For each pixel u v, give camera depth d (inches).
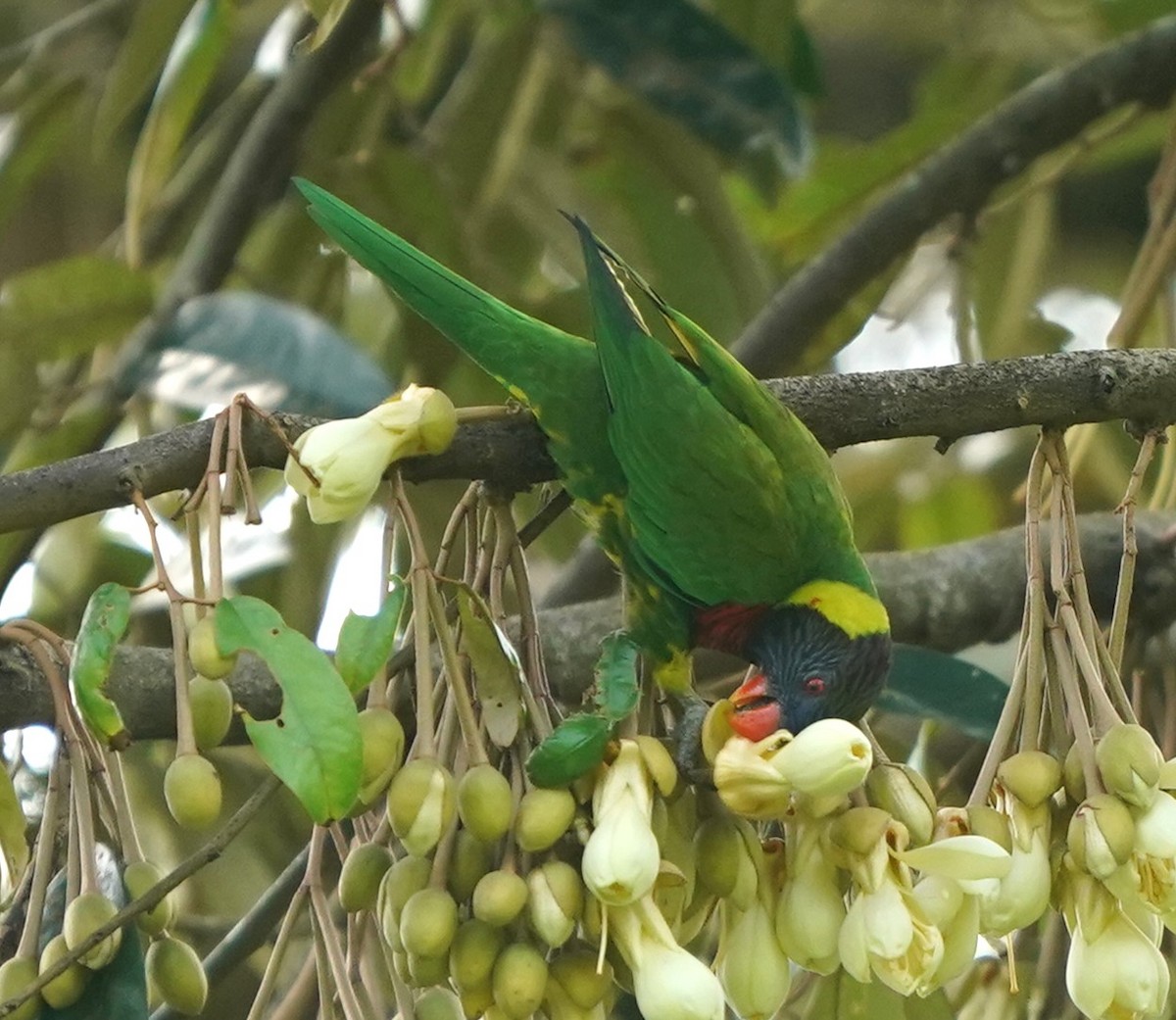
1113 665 174.9
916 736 327.0
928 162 328.5
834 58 511.8
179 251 368.8
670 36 297.6
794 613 232.7
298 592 299.1
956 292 330.3
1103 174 474.6
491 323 223.0
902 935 159.3
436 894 158.4
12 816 176.4
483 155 321.1
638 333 217.9
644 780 159.9
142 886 170.4
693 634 238.2
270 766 146.5
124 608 155.9
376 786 159.2
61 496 186.2
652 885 156.6
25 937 167.0
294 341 258.5
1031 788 167.0
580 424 220.4
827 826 168.2
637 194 325.7
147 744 297.3
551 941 157.2
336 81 315.6
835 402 225.5
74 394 288.8
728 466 220.7
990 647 323.3
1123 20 374.3
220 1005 290.8
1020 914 165.3
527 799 159.2
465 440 194.5
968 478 365.4
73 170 406.9
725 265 326.0
